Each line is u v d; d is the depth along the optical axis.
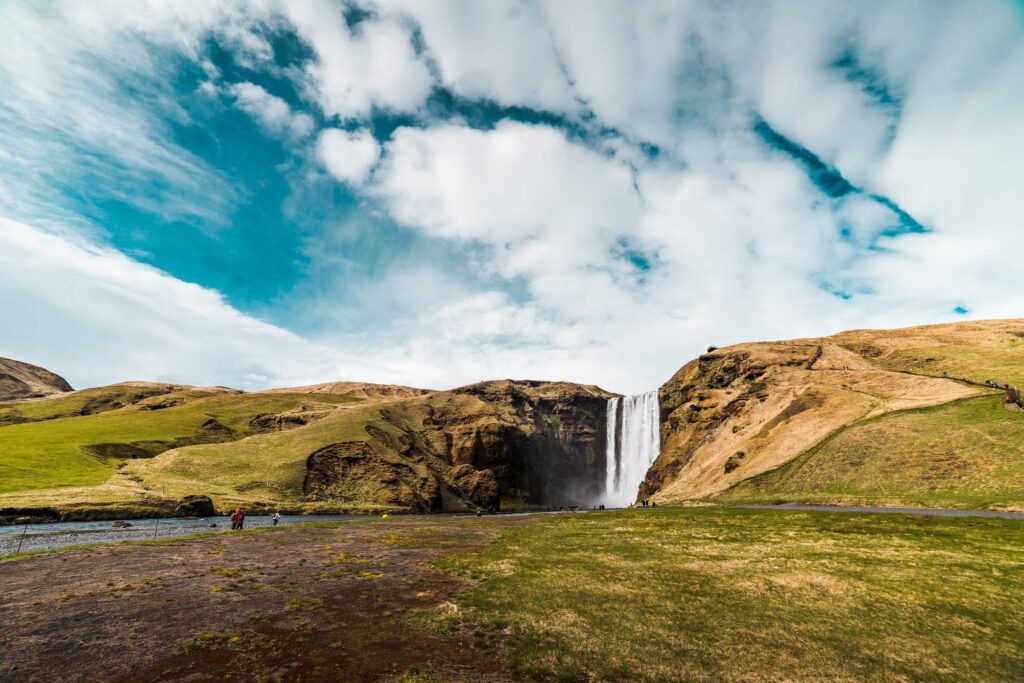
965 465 52.75
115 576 21.73
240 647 13.39
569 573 23.56
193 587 20.02
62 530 45.69
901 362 120.06
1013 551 26.70
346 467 107.06
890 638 14.98
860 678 12.20
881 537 31.92
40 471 80.69
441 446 152.50
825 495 59.66
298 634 14.62
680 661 12.97
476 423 167.38
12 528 47.69
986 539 29.83
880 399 86.31
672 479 119.69
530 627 15.43
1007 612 17.48
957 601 18.69
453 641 14.23
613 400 198.12
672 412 155.12
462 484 130.00
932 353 117.94
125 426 131.62
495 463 157.38
